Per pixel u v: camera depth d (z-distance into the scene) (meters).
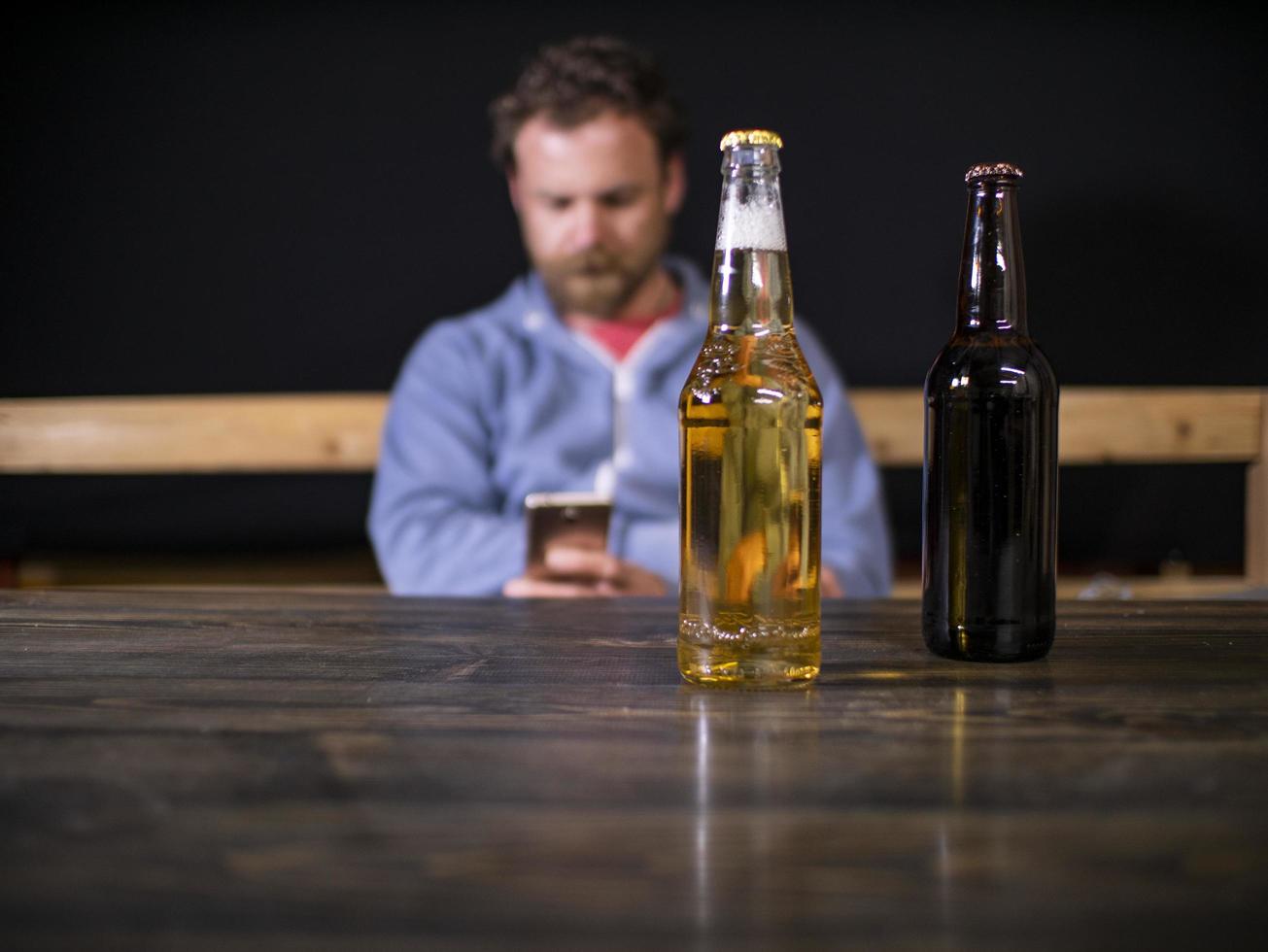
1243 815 0.42
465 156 2.58
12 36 2.56
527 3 2.58
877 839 0.40
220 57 2.58
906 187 2.62
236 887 0.35
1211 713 0.57
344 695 0.61
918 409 2.54
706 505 0.62
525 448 2.42
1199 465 2.66
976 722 0.55
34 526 2.59
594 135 2.41
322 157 2.58
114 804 0.43
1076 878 0.36
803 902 0.35
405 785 0.45
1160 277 2.66
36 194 2.58
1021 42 2.61
